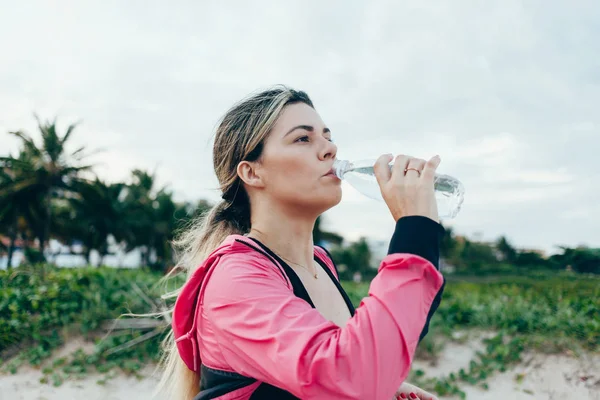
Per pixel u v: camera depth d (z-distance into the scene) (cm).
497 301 646
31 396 481
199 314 96
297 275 102
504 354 514
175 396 125
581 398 448
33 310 629
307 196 104
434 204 85
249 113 111
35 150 3397
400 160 91
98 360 546
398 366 71
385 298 75
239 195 121
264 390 88
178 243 147
